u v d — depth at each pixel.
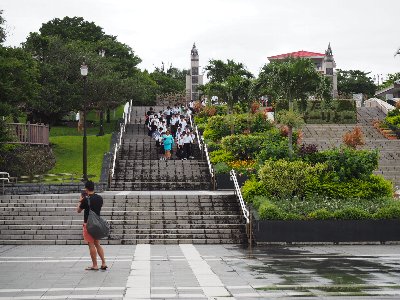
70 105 43.81
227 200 24.19
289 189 22.75
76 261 15.31
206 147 35.31
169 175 32.28
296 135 32.41
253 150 32.22
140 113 53.97
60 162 38.06
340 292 10.52
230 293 10.55
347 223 20.20
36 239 20.34
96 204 13.44
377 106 55.47
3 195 25.27
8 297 10.23
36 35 46.56
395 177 32.88
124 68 67.38
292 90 29.08
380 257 16.06
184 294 10.49
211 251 17.89
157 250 18.20
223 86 42.31
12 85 31.80
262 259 15.70
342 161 24.16
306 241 20.08
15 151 34.25
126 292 10.71
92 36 74.25
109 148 41.00
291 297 10.11
